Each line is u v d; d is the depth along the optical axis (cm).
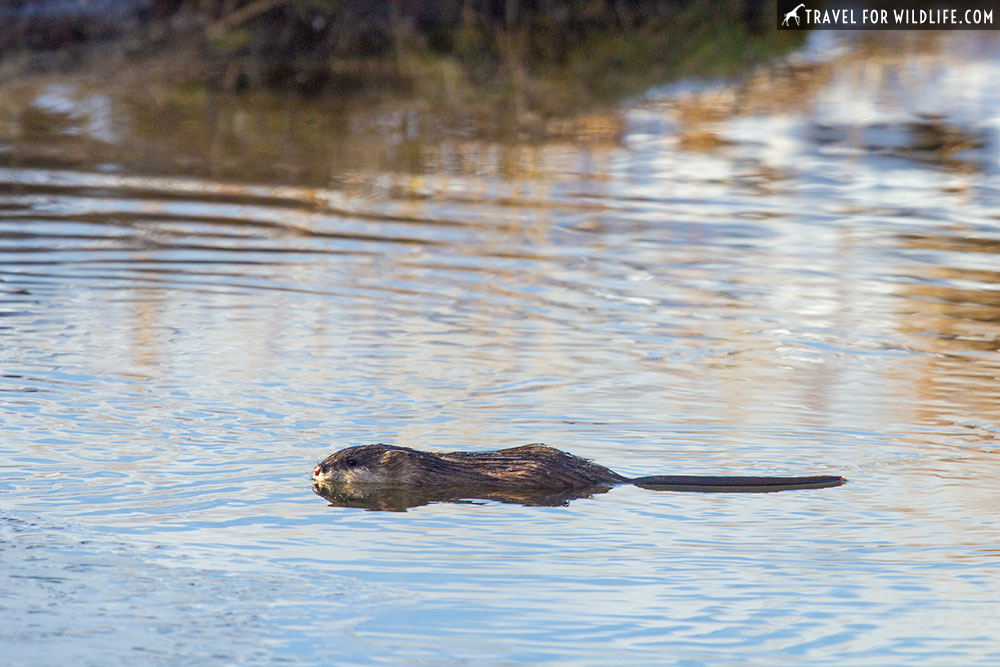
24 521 2550
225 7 9706
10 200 5819
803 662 2089
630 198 6059
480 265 4872
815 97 8406
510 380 3553
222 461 2912
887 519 2648
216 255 4950
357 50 9500
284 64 9175
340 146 7181
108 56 9094
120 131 7400
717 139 7369
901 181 6431
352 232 5381
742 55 9525
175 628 2141
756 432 3161
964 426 3212
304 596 2272
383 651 2092
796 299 4481
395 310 4256
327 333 3969
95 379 3459
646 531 2584
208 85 8606
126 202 5841
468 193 6150
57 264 4750
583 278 4716
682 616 2231
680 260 4991
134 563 2381
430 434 3117
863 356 3847
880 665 2083
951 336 4072
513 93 8512
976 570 2420
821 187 6319
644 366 3706
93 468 2844
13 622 2141
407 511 2675
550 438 3105
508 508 2702
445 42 9625
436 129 7625
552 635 2156
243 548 2469
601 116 7950
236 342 3847
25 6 9425
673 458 2991
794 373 3666
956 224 5622
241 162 6762
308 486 2791
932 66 9325
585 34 9894
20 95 8150
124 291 4416
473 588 2322
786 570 2414
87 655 2047
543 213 5753
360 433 3111
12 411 3186
